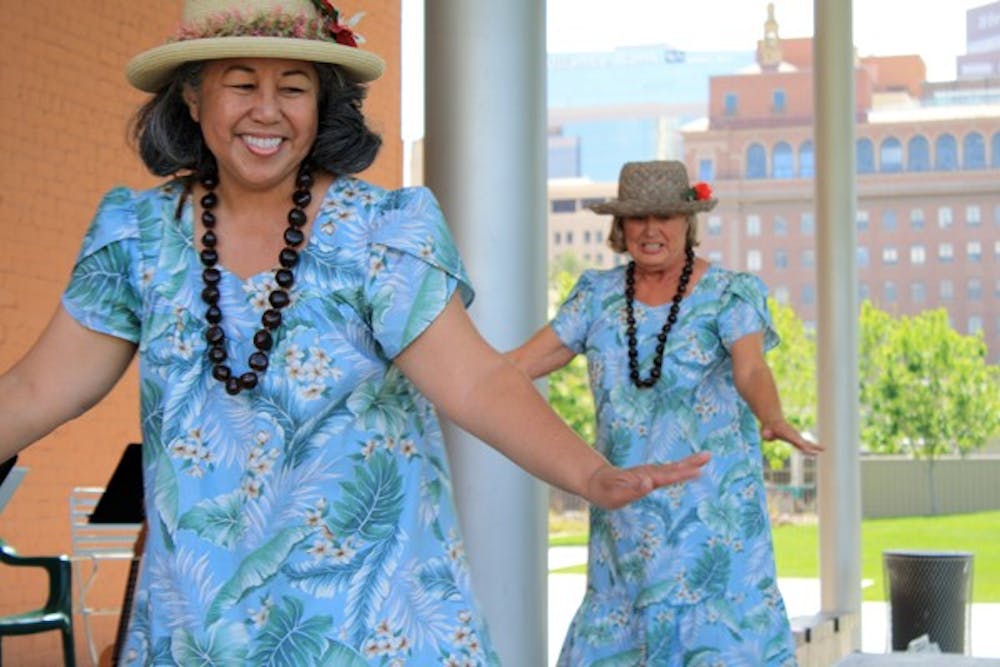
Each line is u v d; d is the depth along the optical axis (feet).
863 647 51.06
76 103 35.58
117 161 36.81
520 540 21.39
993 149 207.41
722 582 21.01
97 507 21.12
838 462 42.42
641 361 21.50
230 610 10.62
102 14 36.35
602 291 21.84
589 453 10.68
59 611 26.14
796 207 228.02
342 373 10.86
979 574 114.83
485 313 21.35
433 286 10.92
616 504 10.50
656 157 314.96
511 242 21.38
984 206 206.39
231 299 10.97
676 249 21.50
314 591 10.61
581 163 316.40
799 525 143.84
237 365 10.89
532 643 21.45
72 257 35.37
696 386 21.43
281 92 11.00
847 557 42.29
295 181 11.11
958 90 208.74
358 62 11.08
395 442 10.99
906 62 208.54
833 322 42.63
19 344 33.86
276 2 11.14
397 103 51.80
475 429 10.89
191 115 11.36
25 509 34.37
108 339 11.31
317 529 10.66
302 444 10.78
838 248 42.70
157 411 10.95
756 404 20.89
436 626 10.84
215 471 10.78
